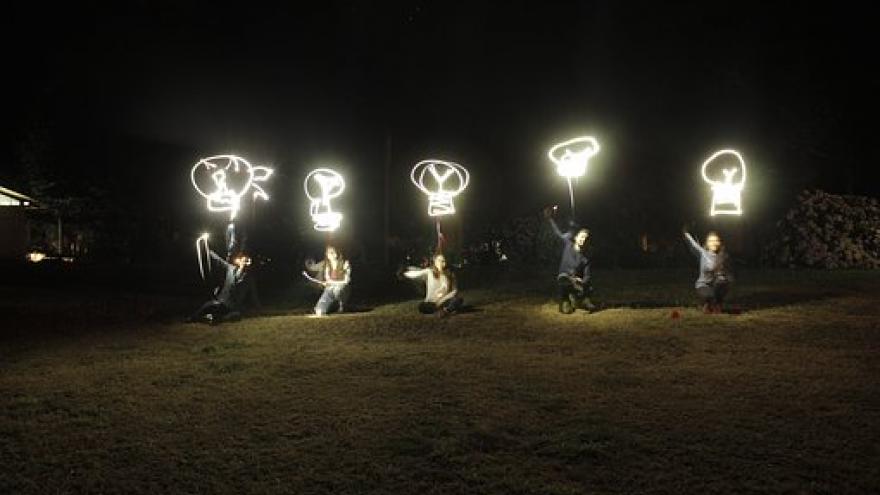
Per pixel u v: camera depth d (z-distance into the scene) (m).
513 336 11.88
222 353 11.04
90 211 36.19
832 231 21.39
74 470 6.59
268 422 7.73
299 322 13.85
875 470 6.21
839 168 26.39
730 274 13.35
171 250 34.69
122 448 7.07
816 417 7.49
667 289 16.64
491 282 19.86
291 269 25.12
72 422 7.84
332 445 7.05
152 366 10.27
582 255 13.73
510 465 6.50
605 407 7.97
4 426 7.74
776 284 16.92
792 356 10.04
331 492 6.08
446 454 6.75
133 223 36.09
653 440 6.98
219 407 8.26
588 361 10.03
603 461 6.54
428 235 28.45
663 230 26.62
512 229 26.33
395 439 7.15
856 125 25.52
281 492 6.10
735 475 6.19
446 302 14.09
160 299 18.22
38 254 34.19
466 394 8.53
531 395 8.44
